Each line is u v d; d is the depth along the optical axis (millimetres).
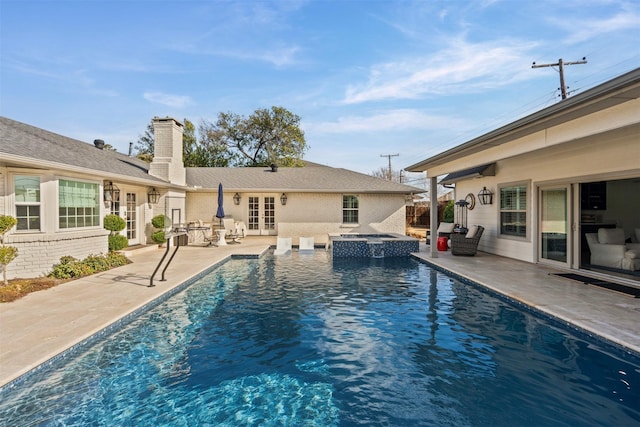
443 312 6684
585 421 3432
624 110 4797
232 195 19391
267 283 9258
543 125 6094
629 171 7426
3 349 4539
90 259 9852
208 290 8492
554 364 4559
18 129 10430
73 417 3588
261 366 4645
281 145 33031
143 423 3510
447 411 3639
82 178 10000
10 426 3428
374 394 3973
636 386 4027
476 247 12586
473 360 4715
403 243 14062
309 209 19344
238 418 3594
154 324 6125
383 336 5574
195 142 33281
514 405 3709
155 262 11383
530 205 10906
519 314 6434
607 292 7207
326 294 8109
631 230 11109
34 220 8703
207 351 5082
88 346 5059
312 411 3682
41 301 6688
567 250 9602
